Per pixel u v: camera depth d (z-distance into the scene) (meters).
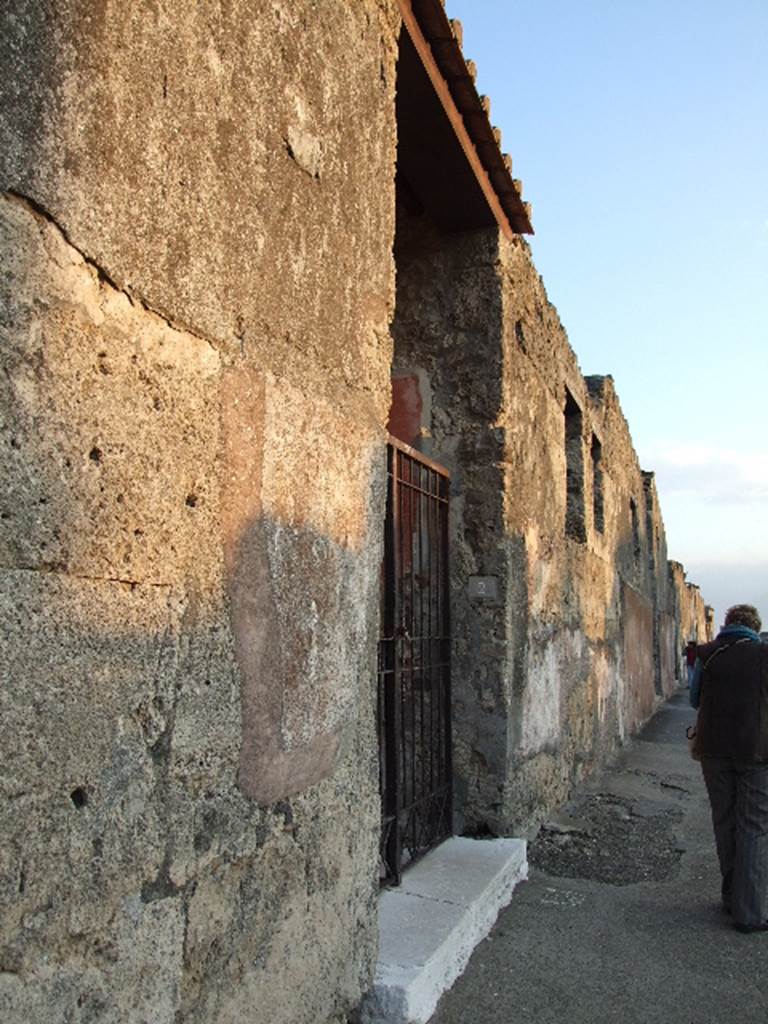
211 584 2.08
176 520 1.95
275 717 2.33
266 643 2.30
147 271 1.86
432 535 4.78
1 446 1.50
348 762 2.78
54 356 1.61
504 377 5.07
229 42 2.18
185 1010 1.96
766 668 4.28
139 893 1.82
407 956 3.12
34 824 1.55
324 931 2.59
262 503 2.30
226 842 2.12
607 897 4.51
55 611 1.61
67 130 1.64
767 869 4.12
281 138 2.43
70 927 1.63
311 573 2.54
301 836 2.47
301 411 2.51
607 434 9.76
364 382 2.93
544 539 6.00
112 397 1.76
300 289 2.52
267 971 2.29
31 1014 1.54
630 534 12.52
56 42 1.62
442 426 5.14
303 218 2.55
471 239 5.18
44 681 1.58
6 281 1.52
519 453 5.34
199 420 2.04
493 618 4.96
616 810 6.51
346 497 2.78
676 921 4.21
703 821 6.47
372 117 3.04
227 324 2.16
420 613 4.46
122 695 1.78
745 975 3.62
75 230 1.66
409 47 3.62
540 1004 3.24
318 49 2.65
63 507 1.63
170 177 1.94
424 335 5.22
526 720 5.35
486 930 3.83
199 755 2.02
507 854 4.43
